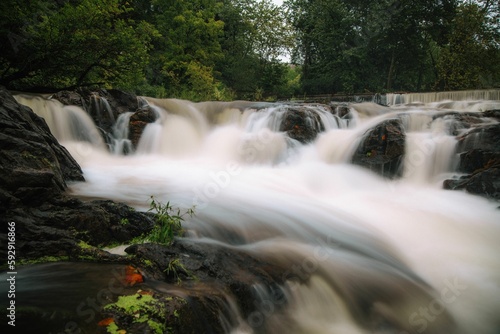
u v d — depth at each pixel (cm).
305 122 1251
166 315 343
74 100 1178
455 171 1018
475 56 2731
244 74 3266
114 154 1187
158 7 3094
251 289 444
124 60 1524
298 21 3841
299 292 478
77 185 767
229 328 397
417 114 1238
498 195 838
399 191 976
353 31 3581
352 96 2533
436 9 3195
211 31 2908
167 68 2722
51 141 758
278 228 650
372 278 541
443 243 686
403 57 3459
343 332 445
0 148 546
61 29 1328
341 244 626
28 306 341
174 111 1412
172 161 1199
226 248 534
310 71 3903
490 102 1628
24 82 1415
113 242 514
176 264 440
